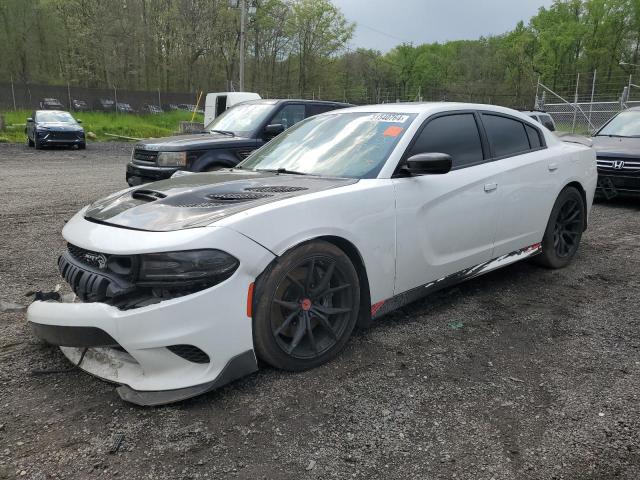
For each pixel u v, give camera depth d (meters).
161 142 7.67
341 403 2.76
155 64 50.94
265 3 49.53
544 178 4.67
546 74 63.78
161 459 2.31
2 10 45.06
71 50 48.94
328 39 53.22
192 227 2.68
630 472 2.25
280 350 2.95
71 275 2.90
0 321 3.75
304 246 2.96
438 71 69.56
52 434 2.47
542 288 4.62
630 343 3.53
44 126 20.45
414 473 2.24
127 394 2.69
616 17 62.28
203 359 2.71
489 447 2.42
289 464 2.29
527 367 3.19
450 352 3.37
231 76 51.81
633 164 8.09
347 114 4.32
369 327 3.75
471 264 4.09
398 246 3.46
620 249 5.96
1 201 8.91
